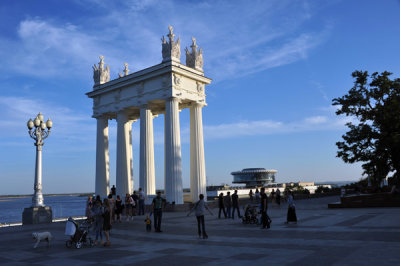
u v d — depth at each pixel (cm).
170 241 1486
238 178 12912
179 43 3528
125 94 3831
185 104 3841
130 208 2494
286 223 1938
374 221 1845
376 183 4075
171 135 3325
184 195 3753
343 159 3794
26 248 1424
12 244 1546
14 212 12875
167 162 3312
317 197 6169
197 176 3575
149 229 1869
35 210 2489
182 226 2033
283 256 1045
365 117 3762
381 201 2950
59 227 2228
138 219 2548
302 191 6362
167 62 3419
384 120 3534
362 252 1034
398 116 3431
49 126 2734
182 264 1007
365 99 3738
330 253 1049
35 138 2664
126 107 3794
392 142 3422
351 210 2758
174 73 3425
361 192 4828
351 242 1221
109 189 4081
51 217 2605
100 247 1407
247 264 966
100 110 4088
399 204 2873
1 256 1252
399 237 1277
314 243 1245
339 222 1875
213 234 1650
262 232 1633
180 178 3303
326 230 1576
